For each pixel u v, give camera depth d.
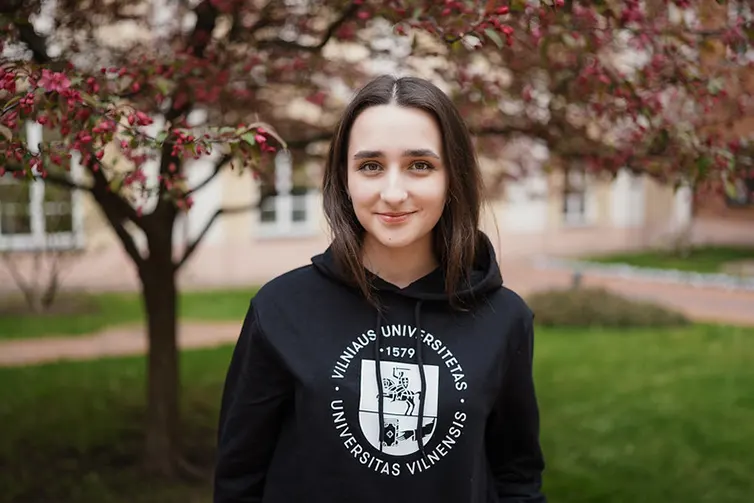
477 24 2.01
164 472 4.36
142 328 9.15
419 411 1.51
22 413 5.51
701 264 16.52
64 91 1.78
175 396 4.41
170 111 3.23
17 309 9.95
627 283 14.09
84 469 4.45
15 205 8.11
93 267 11.73
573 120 3.55
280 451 1.59
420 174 1.52
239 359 1.65
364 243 1.65
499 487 1.76
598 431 5.28
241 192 13.50
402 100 1.51
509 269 15.98
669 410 5.76
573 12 2.46
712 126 3.07
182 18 4.02
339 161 1.62
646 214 19.67
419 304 1.59
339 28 3.24
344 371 1.52
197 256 13.33
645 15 2.61
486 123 3.75
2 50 2.39
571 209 18.56
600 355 7.73
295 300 1.59
